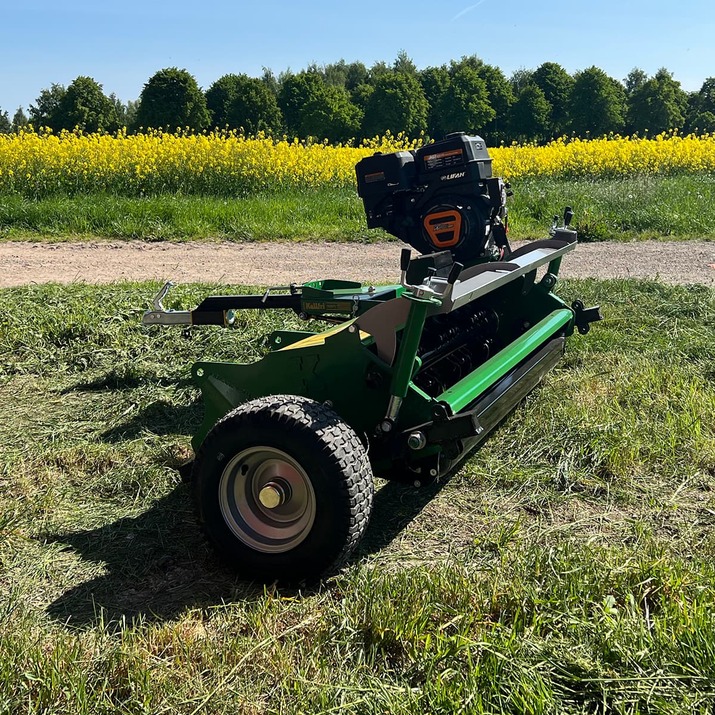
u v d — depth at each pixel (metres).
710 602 2.89
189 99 64.25
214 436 3.25
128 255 11.70
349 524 3.07
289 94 73.75
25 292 7.79
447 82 80.00
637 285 8.30
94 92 68.75
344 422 3.29
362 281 9.75
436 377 4.26
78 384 5.82
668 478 4.18
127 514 3.97
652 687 2.48
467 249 5.29
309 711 2.48
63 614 3.12
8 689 2.59
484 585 3.08
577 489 4.12
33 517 3.90
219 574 3.43
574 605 2.90
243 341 6.51
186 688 2.61
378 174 5.38
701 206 14.32
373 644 2.80
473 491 4.14
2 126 85.31
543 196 14.83
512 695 2.45
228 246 12.62
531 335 4.54
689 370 5.69
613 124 71.50
